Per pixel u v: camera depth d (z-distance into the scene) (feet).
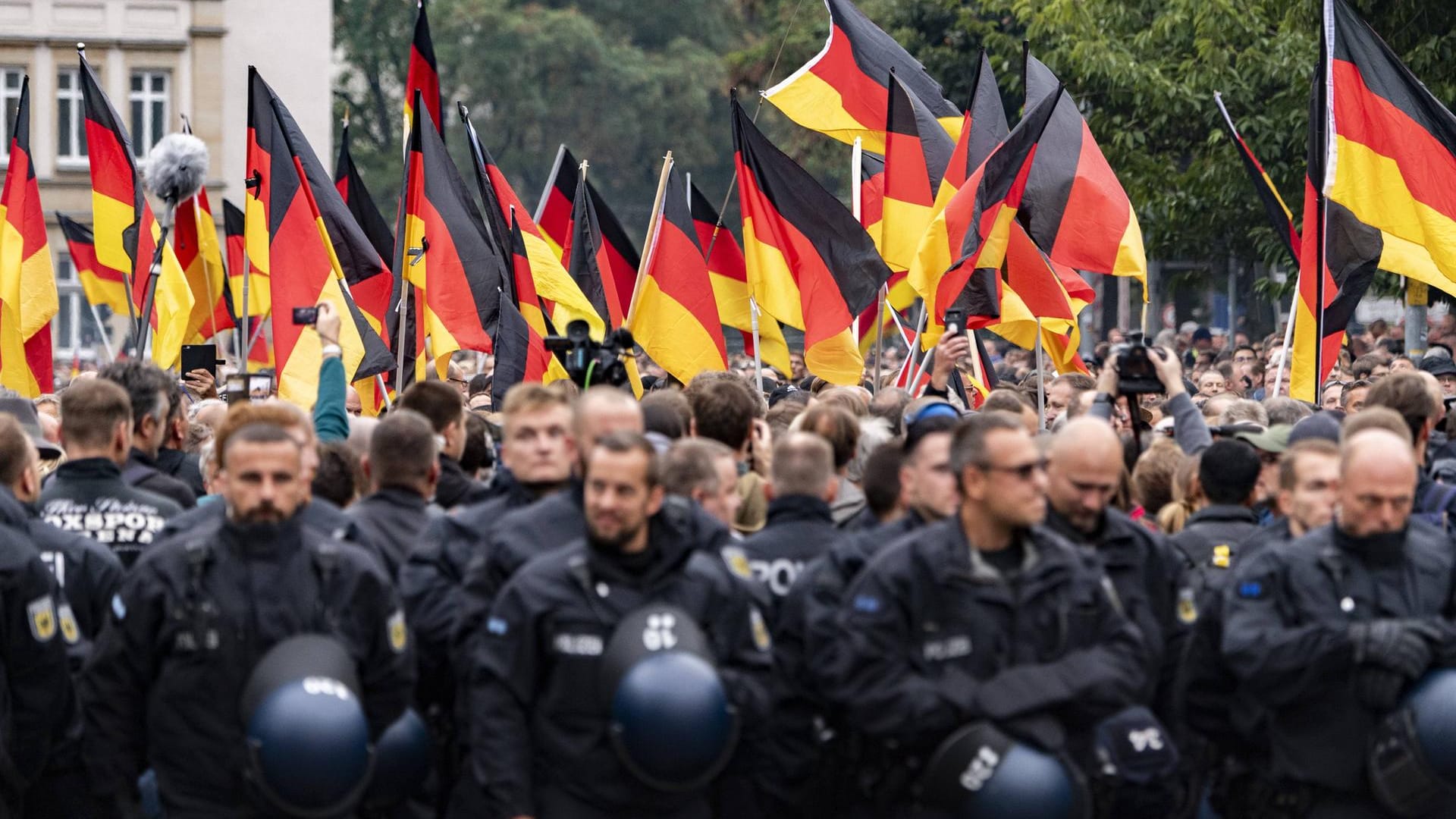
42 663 54.75
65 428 64.85
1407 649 49.44
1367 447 51.90
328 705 48.88
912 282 95.55
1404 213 99.66
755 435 70.64
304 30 408.26
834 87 120.47
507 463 59.21
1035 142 94.27
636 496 50.14
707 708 48.44
